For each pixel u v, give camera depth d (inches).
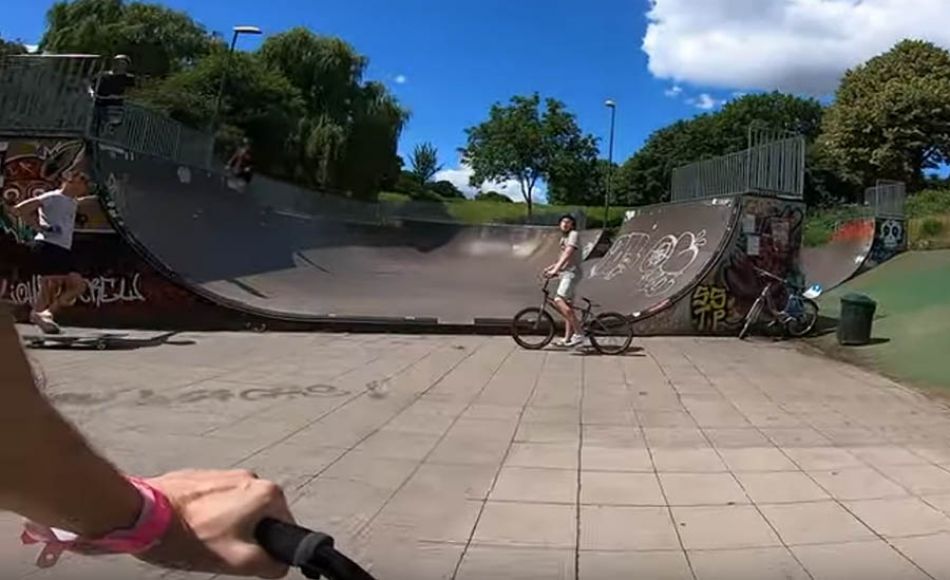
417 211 1828.2
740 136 3006.9
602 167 2496.3
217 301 500.4
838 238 978.1
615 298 613.3
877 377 386.9
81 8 1690.5
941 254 812.0
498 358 424.2
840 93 2338.8
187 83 1525.6
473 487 204.5
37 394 29.7
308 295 595.2
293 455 227.8
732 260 551.2
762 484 211.5
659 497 199.9
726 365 419.5
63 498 30.8
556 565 157.5
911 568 157.5
